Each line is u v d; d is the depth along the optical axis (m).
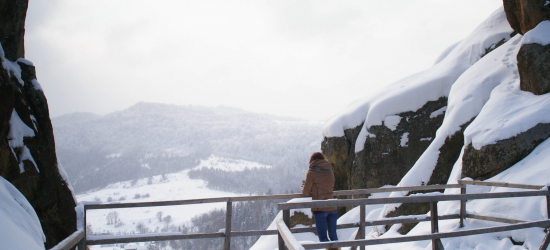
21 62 6.89
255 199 4.92
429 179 9.67
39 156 6.50
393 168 12.79
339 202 3.32
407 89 13.16
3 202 3.49
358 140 13.70
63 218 6.88
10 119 5.93
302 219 12.32
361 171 13.45
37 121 6.75
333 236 4.56
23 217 3.58
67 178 7.38
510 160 6.87
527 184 5.29
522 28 9.36
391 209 9.23
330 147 14.93
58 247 2.41
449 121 9.98
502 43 11.70
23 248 2.83
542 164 5.99
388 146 12.95
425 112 12.56
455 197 3.82
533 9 8.48
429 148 10.12
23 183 5.94
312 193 4.65
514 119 7.21
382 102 13.41
